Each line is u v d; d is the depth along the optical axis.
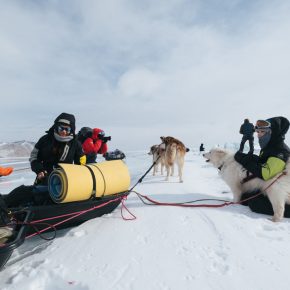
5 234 2.28
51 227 2.96
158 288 1.94
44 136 3.87
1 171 2.62
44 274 2.14
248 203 4.15
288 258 2.41
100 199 3.32
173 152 7.02
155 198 4.82
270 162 3.80
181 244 2.71
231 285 1.97
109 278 2.09
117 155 5.92
